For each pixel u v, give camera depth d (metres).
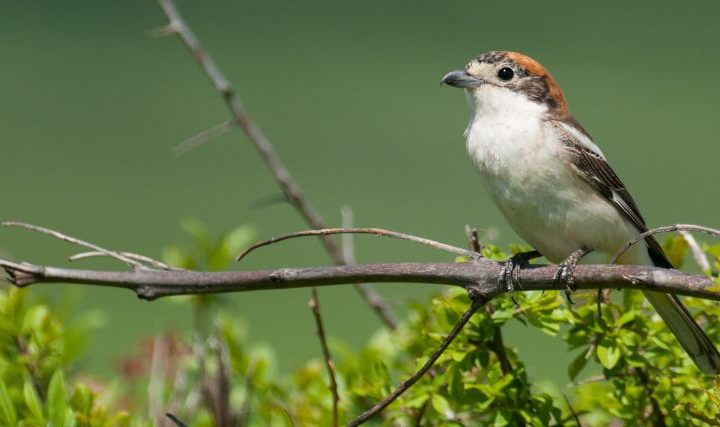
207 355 7.07
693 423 6.14
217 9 26.97
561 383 10.24
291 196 7.93
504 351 6.33
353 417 6.78
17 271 5.78
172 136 21.48
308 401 6.79
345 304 14.48
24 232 17.03
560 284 5.69
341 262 7.97
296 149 21.20
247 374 6.92
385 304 7.67
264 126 22.11
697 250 6.82
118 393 7.11
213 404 6.52
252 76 24.19
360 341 13.06
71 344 7.04
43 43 25.25
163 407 6.94
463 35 26.20
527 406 6.13
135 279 5.86
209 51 25.11
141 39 25.78
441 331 6.52
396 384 6.72
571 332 6.35
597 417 6.71
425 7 27.48
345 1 27.61
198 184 19.62
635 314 6.37
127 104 23.00
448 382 6.28
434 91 24.05
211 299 7.47
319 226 7.97
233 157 21.08
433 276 5.74
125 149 21.00
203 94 23.56
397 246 16.92
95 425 6.28
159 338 7.30
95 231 17.23
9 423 5.97
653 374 6.38
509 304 6.30
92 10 26.81
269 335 13.23
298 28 26.64
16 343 6.82
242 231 7.73
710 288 5.17
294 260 16.42
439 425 6.36
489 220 17.98
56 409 5.93
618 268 5.52
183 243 16.80
